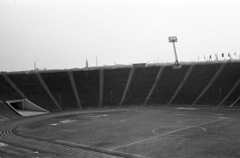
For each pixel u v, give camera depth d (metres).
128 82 121.38
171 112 84.38
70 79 123.81
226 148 43.47
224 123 63.22
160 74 123.00
